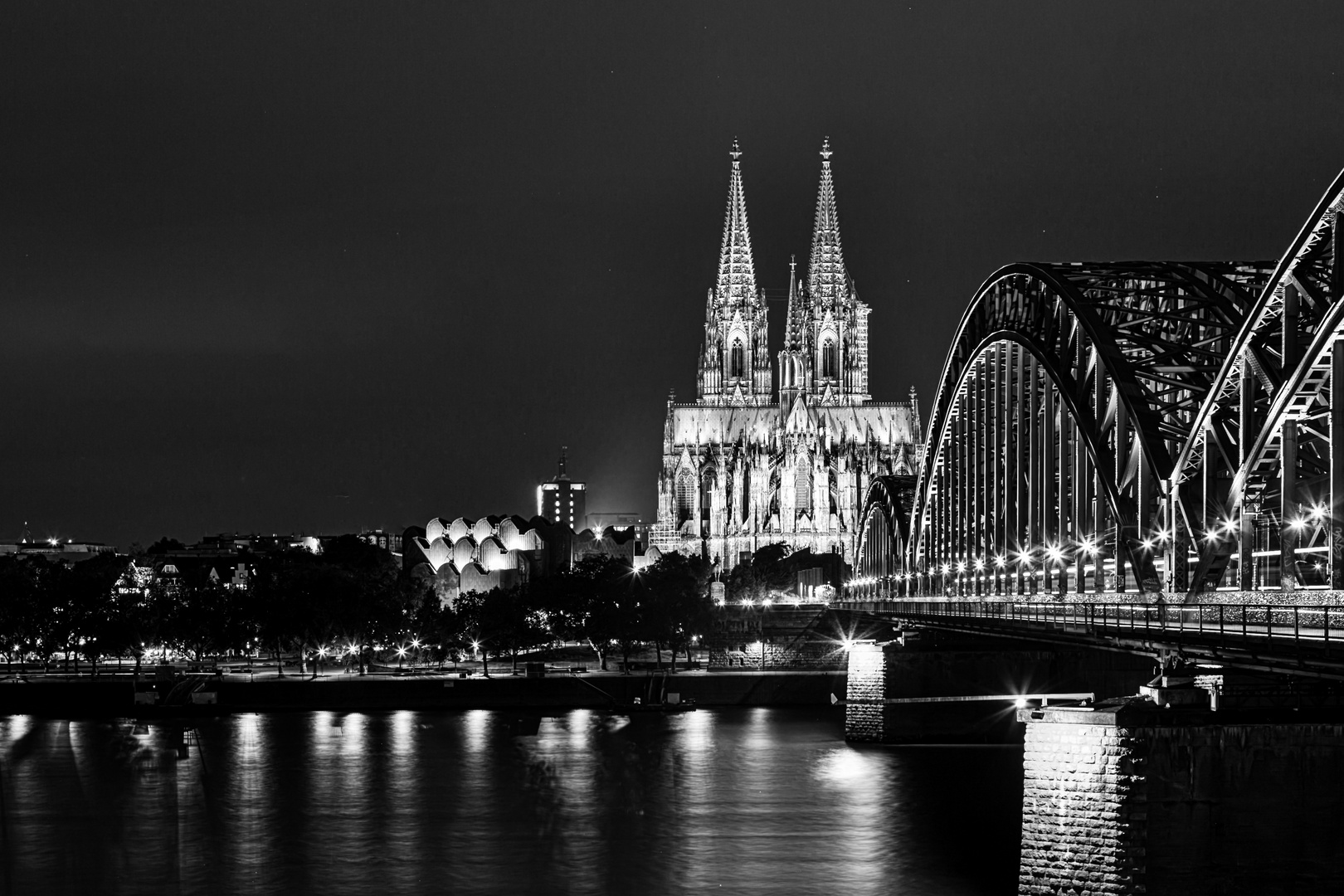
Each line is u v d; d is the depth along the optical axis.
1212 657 78.31
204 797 157.50
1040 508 133.25
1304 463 93.50
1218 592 95.06
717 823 140.50
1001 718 188.38
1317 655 69.06
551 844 133.00
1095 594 111.50
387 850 131.62
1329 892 83.25
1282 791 83.88
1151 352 121.19
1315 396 85.81
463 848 131.88
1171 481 100.00
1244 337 91.00
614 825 140.75
